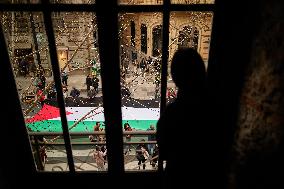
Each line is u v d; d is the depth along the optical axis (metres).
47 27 1.93
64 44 20.36
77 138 12.91
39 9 1.89
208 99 1.85
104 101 2.14
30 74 16.77
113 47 2.00
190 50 1.75
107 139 2.26
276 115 1.62
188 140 1.87
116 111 2.16
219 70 2.03
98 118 14.73
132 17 23.34
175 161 1.98
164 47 2.01
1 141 2.19
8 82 2.06
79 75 22.16
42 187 2.40
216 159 2.13
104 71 2.06
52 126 11.69
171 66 1.78
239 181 2.02
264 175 1.78
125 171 2.41
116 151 2.29
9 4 1.88
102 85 2.10
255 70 1.75
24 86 14.23
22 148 2.26
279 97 1.59
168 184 2.09
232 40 1.91
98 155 10.17
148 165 11.00
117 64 2.04
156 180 2.39
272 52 1.60
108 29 1.95
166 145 1.91
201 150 1.93
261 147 1.77
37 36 15.70
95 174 2.38
